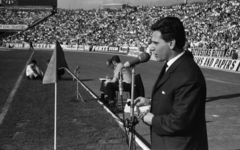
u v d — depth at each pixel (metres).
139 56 2.56
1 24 73.75
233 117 7.53
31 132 5.61
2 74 15.89
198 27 43.56
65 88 11.30
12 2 78.00
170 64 2.29
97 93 10.68
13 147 4.80
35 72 13.84
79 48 64.62
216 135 5.97
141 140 5.34
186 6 56.81
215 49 30.20
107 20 68.94
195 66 2.19
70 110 7.48
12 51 48.00
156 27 2.26
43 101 8.60
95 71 19.22
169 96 2.19
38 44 69.62
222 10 45.09
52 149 4.75
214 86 13.50
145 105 2.67
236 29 36.16
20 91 10.41
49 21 74.94
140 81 7.30
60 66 6.30
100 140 5.20
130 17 65.44
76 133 5.57
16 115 6.88
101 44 61.66
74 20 74.00
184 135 2.16
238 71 21.31
